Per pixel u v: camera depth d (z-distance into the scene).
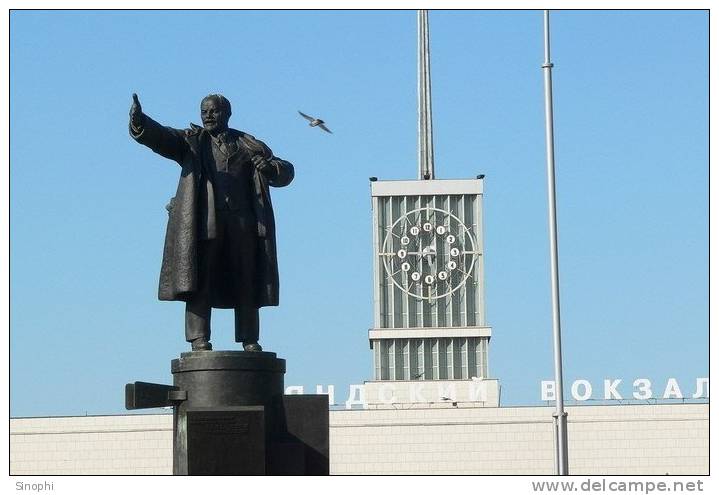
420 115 176.88
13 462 152.25
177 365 37.97
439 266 174.50
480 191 174.75
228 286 39.25
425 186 174.75
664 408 152.88
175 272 38.31
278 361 38.38
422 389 164.00
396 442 153.12
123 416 152.88
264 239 39.28
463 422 153.38
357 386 164.00
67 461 152.25
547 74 59.53
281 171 39.47
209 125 39.22
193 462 36.56
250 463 36.56
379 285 173.75
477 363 171.62
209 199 38.66
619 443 152.62
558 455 56.34
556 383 56.88
